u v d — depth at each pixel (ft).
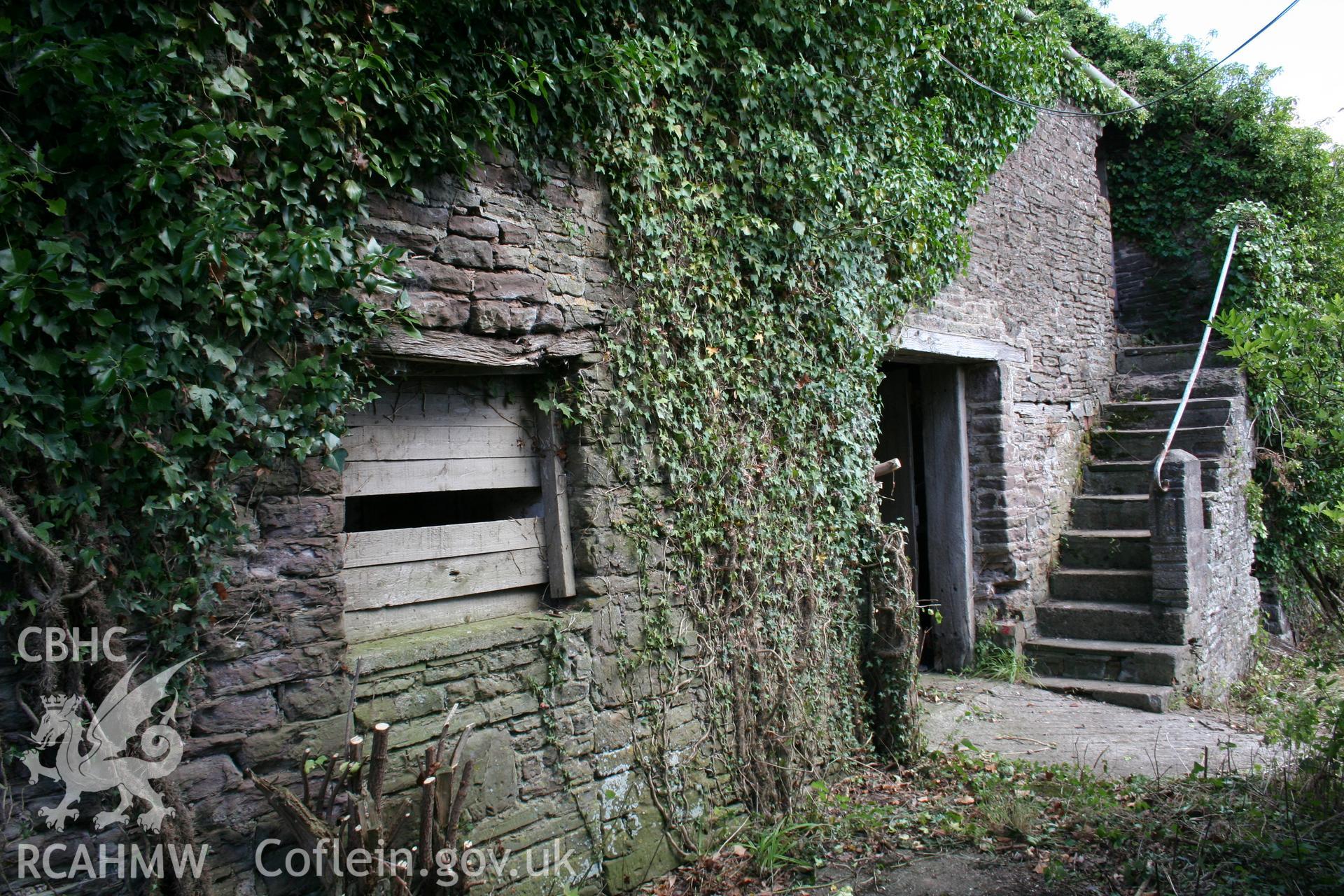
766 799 14.15
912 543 24.43
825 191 15.70
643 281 12.83
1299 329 19.10
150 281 8.05
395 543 10.77
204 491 8.50
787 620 15.05
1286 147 30.68
